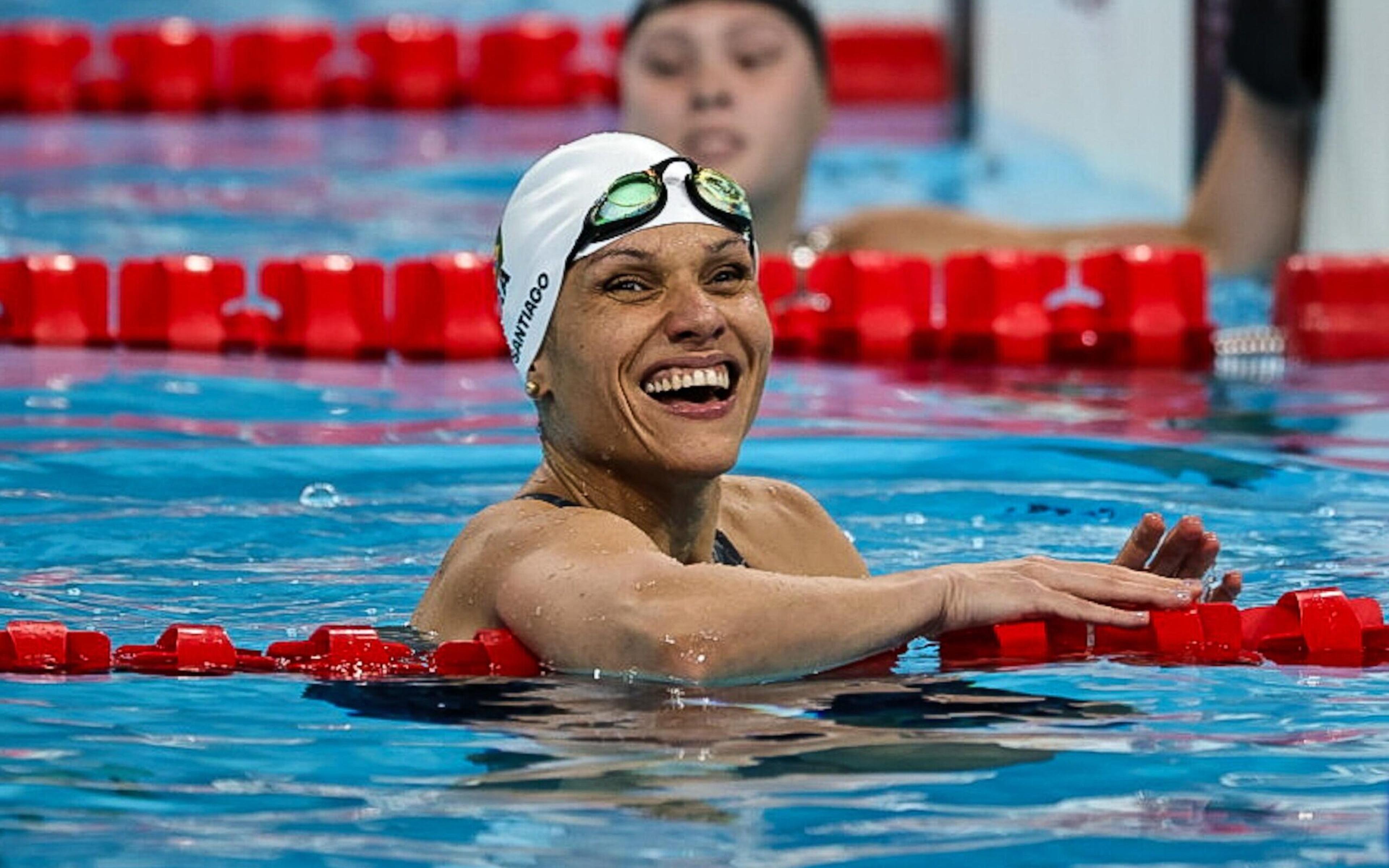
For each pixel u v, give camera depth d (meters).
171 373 25.33
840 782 10.60
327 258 27.89
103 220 35.69
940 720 11.71
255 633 14.34
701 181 13.34
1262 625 13.56
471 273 27.44
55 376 24.77
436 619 13.67
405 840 9.75
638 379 13.12
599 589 12.50
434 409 23.27
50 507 18.31
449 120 49.31
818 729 11.52
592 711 11.86
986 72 49.97
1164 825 9.95
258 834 9.85
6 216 35.72
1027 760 11.00
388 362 26.81
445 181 40.59
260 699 12.28
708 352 13.05
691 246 13.16
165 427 21.95
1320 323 27.73
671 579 12.45
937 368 26.97
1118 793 10.44
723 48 31.61
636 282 13.20
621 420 13.14
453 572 13.67
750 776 10.70
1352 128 30.84
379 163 42.84
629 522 13.30
